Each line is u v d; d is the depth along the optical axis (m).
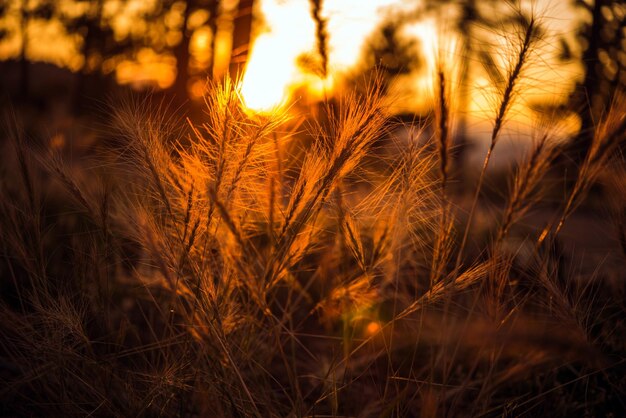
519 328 0.44
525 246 0.58
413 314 0.66
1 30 4.66
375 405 0.62
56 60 4.66
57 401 0.60
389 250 0.59
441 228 0.55
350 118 0.55
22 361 0.63
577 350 0.43
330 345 0.77
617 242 0.56
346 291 0.61
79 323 0.59
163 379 0.58
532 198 0.53
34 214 0.62
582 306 0.62
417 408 0.63
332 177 0.54
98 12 4.02
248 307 0.61
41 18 4.42
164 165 0.57
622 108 0.50
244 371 0.65
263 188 0.58
